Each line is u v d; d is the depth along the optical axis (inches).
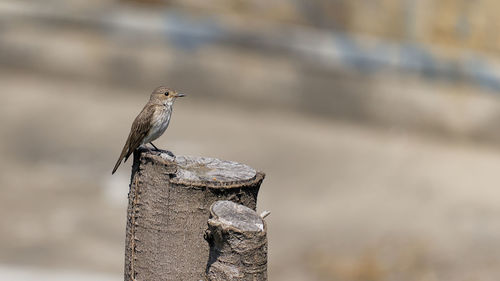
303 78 920.3
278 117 898.1
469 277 540.1
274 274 555.5
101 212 636.7
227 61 919.0
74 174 706.8
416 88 916.0
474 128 909.8
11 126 801.6
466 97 912.9
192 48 920.9
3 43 917.8
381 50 927.0
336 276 550.9
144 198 238.7
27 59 921.5
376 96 918.4
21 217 615.8
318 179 729.6
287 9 940.6
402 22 954.7
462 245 595.5
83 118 836.0
